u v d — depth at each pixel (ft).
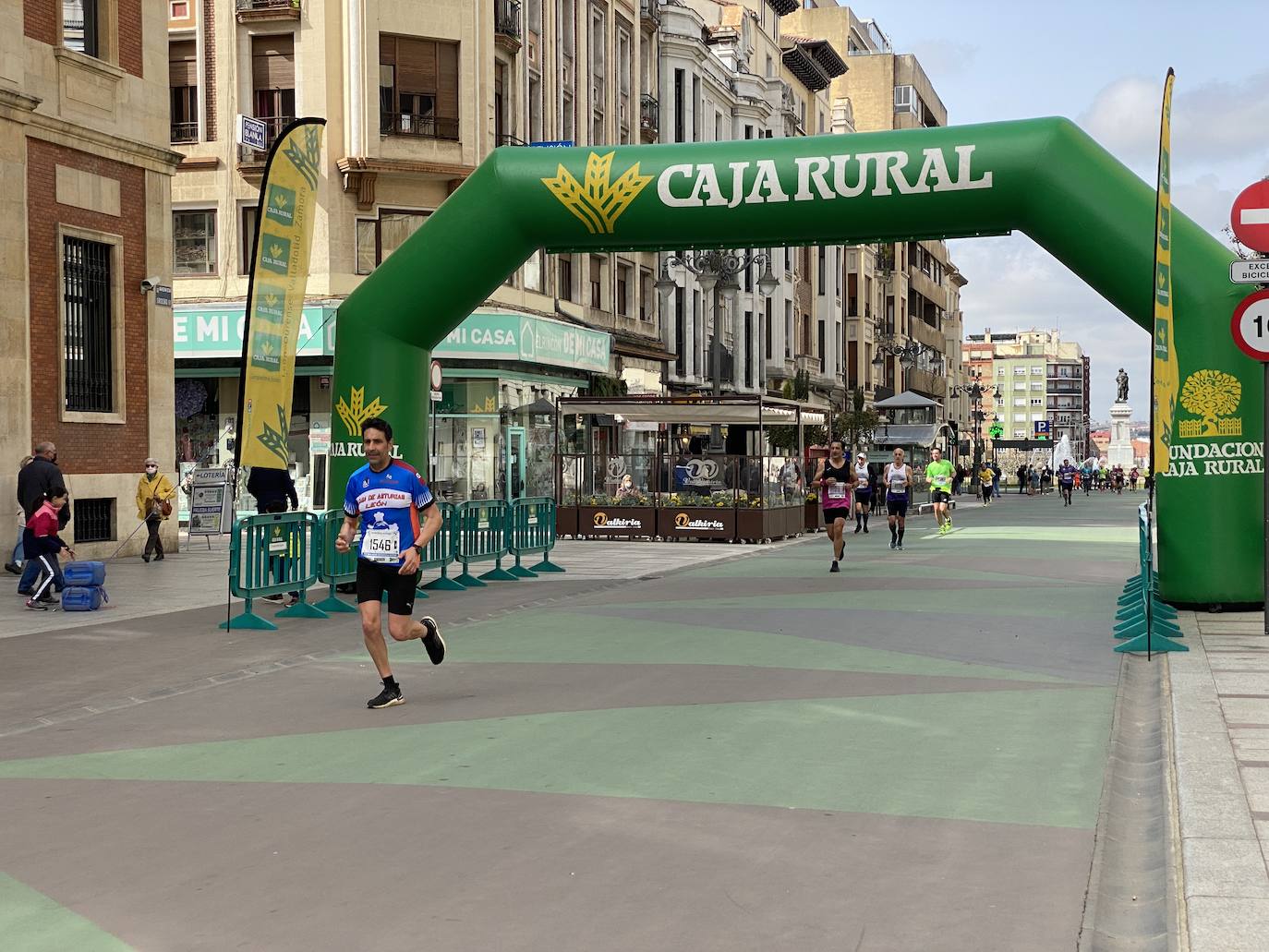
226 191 109.40
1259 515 46.09
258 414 47.24
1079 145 48.29
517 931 15.67
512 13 118.83
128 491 75.10
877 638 40.96
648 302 156.25
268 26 108.68
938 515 103.81
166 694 32.12
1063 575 63.36
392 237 109.70
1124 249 47.21
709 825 20.17
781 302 209.56
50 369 69.51
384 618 46.42
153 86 77.66
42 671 35.45
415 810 21.13
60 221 70.33
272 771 23.97
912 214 49.85
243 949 15.19
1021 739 26.30
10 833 20.10
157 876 17.90
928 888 17.17
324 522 48.98
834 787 22.45
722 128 185.68
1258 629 41.91
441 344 108.99
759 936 15.46
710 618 46.50
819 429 120.57
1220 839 18.49
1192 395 46.29
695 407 95.30
